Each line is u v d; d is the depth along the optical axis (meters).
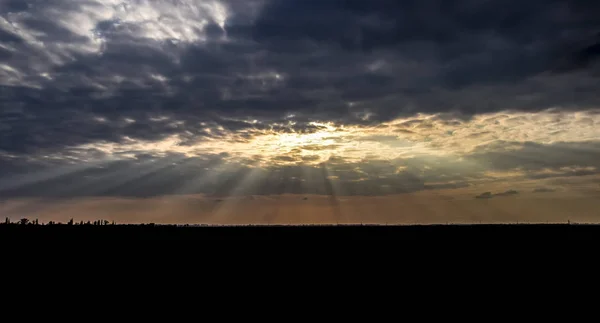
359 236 62.03
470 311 24.20
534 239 54.75
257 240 56.47
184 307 24.91
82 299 26.31
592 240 52.72
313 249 48.56
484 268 36.75
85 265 36.78
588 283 30.86
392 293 28.48
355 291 29.06
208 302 26.03
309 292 28.77
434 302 26.08
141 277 32.88
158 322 21.91
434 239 57.19
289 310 24.39
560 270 35.44
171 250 46.66
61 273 33.41
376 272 35.56
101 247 47.03
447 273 34.91
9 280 30.44
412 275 34.12
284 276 33.94
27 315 22.75
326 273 35.00
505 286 30.19
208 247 49.19
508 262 39.41
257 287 30.20
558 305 25.38
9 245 45.03
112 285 30.19
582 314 23.61
